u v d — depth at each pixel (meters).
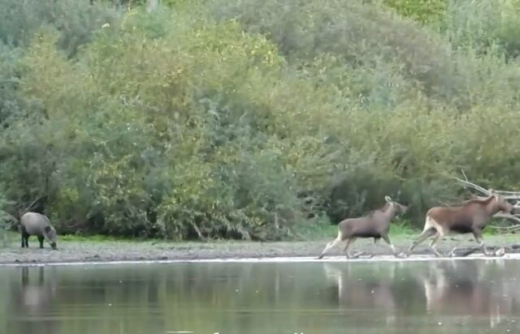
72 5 85.44
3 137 66.00
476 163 72.50
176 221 63.28
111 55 69.25
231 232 64.38
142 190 63.69
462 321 32.50
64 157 65.44
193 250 57.78
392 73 84.31
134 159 64.38
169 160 64.75
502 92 83.00
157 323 32.41
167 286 41.78
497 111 73.50
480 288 40.66
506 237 66.62
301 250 58.38
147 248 58.78
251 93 69.25
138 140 64.44
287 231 64.69
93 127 65.06
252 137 68.00
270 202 64.88
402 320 32.75
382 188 70.38
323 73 79.62
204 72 68.25
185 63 67.06
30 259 53.31
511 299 37.44
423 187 70.50
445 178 71.12
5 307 35.97
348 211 70.25
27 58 70.62
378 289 40.47
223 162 64.88
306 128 70.12
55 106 68.38
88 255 54.88
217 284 42.41
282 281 43.38
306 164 67.44
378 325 31.81
